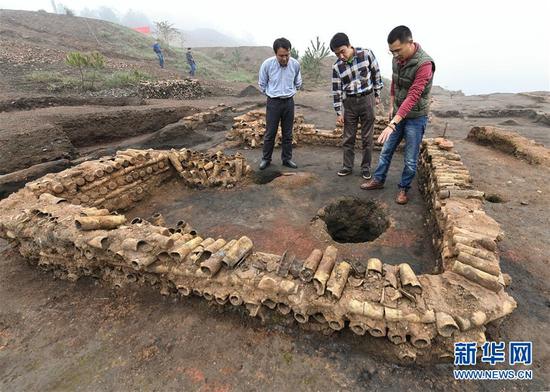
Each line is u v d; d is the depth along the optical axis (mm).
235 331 2369
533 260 3027
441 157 4254
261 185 4883
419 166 5031
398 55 3385
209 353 2217
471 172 5074
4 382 2084
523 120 10438
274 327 2379
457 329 1934
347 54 4117
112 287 2842
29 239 2939
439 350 2066
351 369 2074
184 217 4152
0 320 2570
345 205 4391
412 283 2082
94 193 3965
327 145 6629
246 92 15977
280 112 4988
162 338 2344
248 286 2314
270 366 2111
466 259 2256
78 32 23375
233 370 2096
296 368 2092
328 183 4844
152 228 2754
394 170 5238
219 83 18438
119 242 2586
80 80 13289
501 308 2008
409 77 3475
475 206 3055
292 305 2186
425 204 4129
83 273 2932
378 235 4035
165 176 4945
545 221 3648
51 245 2807
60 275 2994
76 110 8992
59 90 12016
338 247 3408
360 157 5910
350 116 4582
